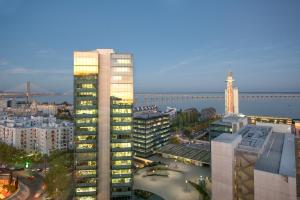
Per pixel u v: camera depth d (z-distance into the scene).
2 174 195.75
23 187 170.12
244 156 108.81
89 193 135.38
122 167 139.88
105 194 139.00
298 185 97.69
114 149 139.75
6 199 151.12
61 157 197.88
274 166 100.19
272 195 93.75
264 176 95.50
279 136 148.75
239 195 109.88
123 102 141.62
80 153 135.62
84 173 135.38
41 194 158.75
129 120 141.62
